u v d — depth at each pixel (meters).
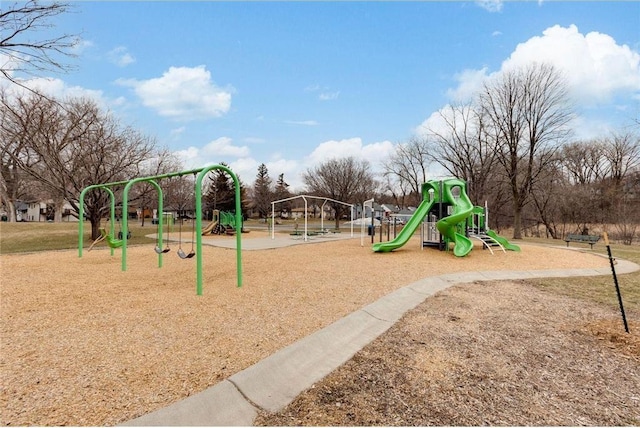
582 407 2.68
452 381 3.06
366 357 3.53
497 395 2.84
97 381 2.83
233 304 5.15
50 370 3.01
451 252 11.52
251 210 63.66
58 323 4.24
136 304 5.09
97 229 16.30
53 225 26.27
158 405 2.51
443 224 10.75
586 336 4.16
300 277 7.24
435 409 2.63
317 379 3.08
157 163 19.22
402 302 5.54
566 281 7.57
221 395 2.69
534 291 6.53
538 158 23.53
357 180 40.84
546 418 2.53
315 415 2.54
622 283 7.38
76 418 2.33
